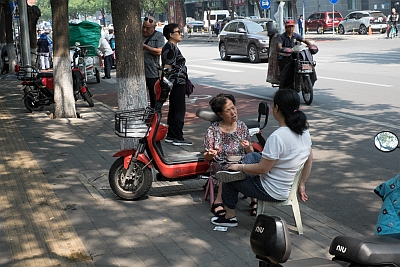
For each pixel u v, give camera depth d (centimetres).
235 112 633
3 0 2306
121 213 643
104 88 1962
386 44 3136
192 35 6150
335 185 741
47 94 1435
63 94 1332
